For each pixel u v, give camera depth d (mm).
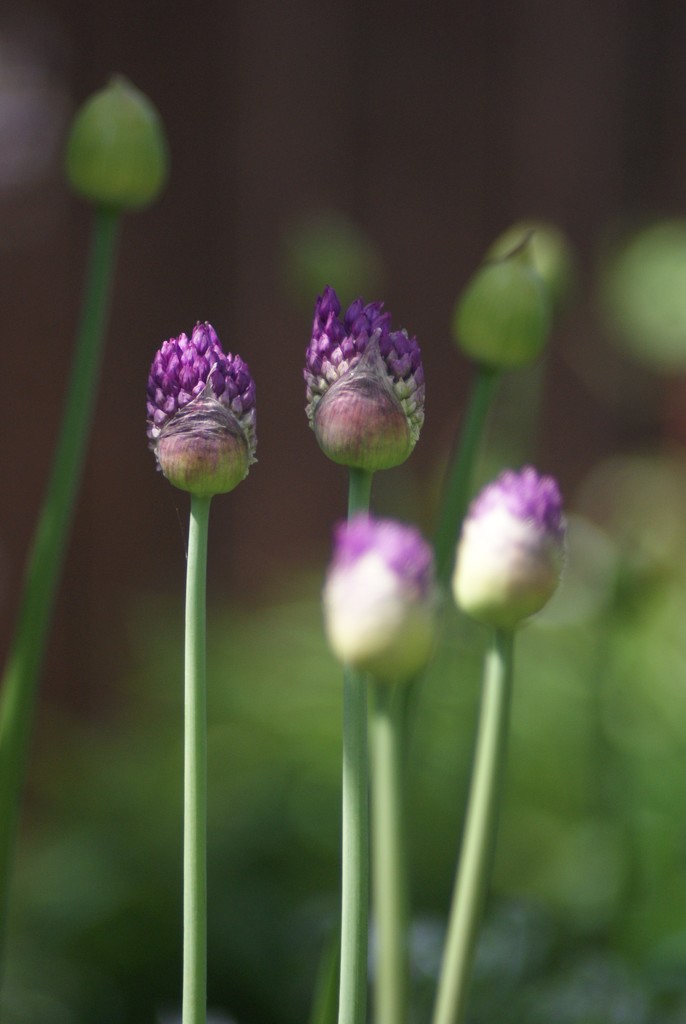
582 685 2229
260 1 2947
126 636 2957
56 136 2803
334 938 1039
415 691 1043
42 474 2830
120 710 2951
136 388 2936
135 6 2850
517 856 2092
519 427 1563
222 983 1906
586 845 1920
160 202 2912
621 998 1399
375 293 2148
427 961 1357
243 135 2967
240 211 2986
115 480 2941
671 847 1836
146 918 2088
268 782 2330
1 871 1094
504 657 938
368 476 949
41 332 2816
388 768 901
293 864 2141
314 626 2820
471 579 930
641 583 1650
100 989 1975
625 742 2039
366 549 892
